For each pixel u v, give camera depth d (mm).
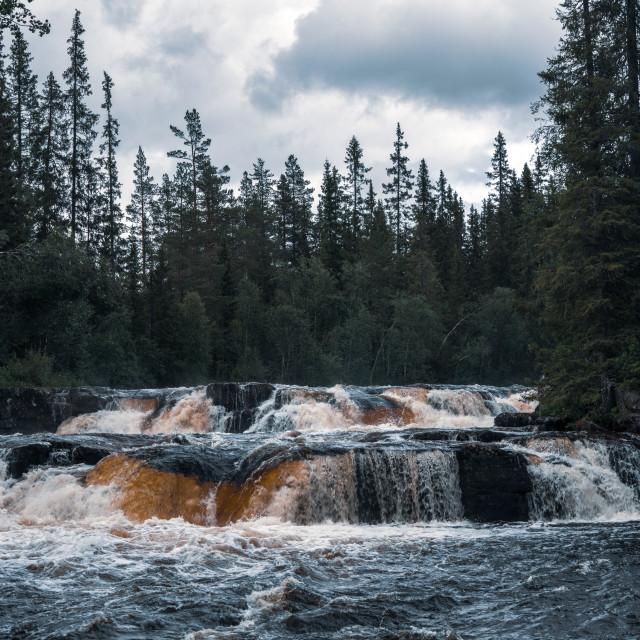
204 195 88812
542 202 55844
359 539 14086
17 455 19094
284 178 96812
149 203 89375
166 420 33812
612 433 22422
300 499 16750
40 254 46406
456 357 68000
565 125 27219
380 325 68562
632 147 25953
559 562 11930
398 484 17531
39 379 41938
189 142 88250
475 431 21156
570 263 26047
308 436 22375
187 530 14891
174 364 57625
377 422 32656
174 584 10469
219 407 33812
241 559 12141
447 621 8883
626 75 27234
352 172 100438
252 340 66188
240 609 9305
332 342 64938
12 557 12305
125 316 53219
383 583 10609
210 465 18188
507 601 9703
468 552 12805
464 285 81250
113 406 34719
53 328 46500
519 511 17391
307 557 12328
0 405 32750
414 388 36125
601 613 9164
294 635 8352
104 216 69188
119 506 16766
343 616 9039
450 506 17562
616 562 11875
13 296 45031
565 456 19234
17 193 50750
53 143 68312
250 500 16875
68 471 18438
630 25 27281
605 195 25984
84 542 13273
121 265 71750
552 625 8703
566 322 27016
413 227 92750
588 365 24906
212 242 86188
